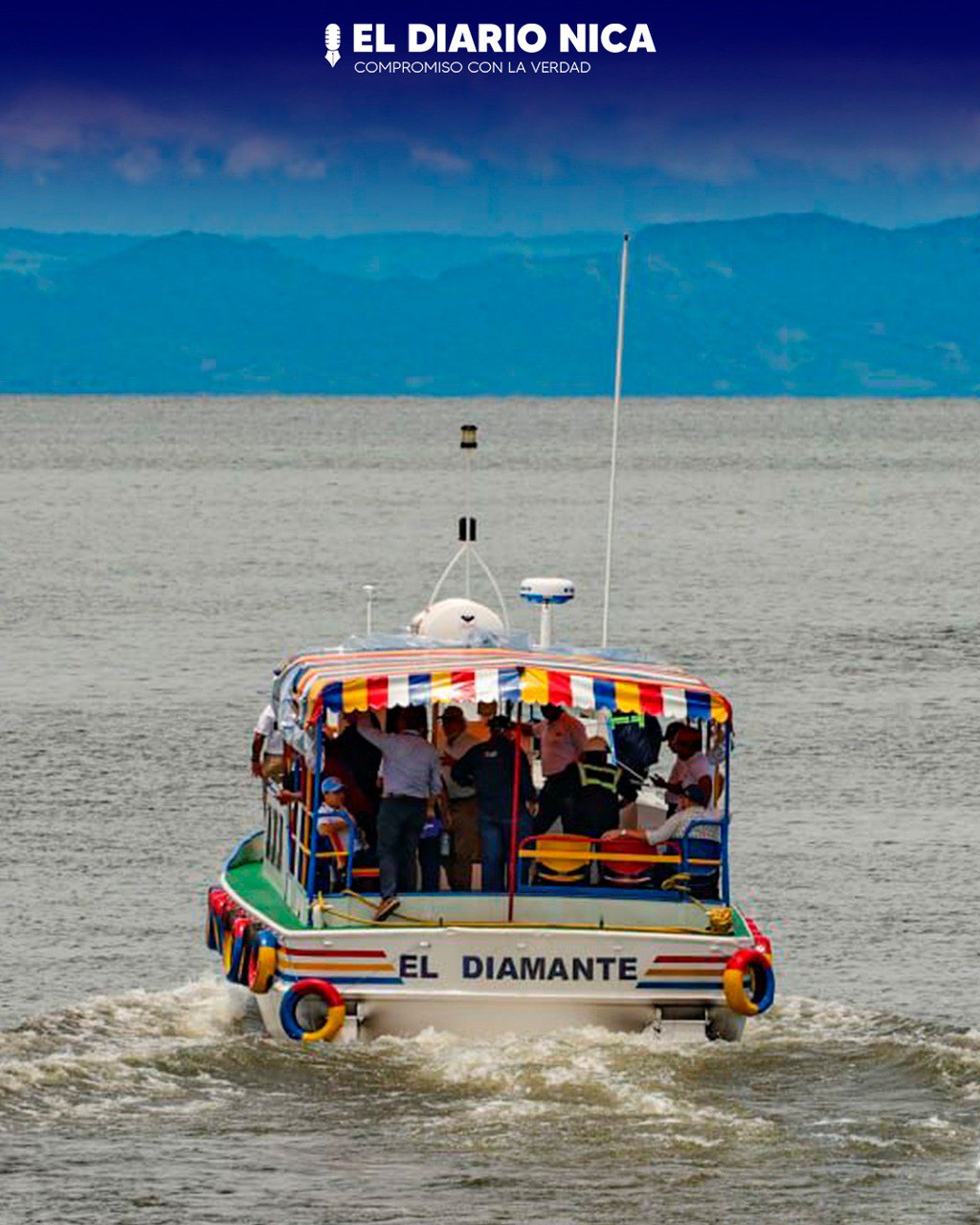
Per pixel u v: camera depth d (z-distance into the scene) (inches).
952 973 2952.8
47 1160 2031.3
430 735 2736.2
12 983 2861.7
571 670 2468.0
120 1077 2277.3
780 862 3617.1
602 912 2447.1
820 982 2906.0
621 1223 1872.5
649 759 2721.5
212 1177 1983.3
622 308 3282.5
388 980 2369.6
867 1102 2224.4
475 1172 1995.6
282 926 2453.2
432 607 2942.9
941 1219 1875.0
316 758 2426.2
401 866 2436.0
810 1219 1877.5
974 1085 2277.3
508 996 2378.2
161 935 3122.5
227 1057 2322.8
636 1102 2194.9
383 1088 2236.7
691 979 2393.0
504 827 2459.4
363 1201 1921.8
